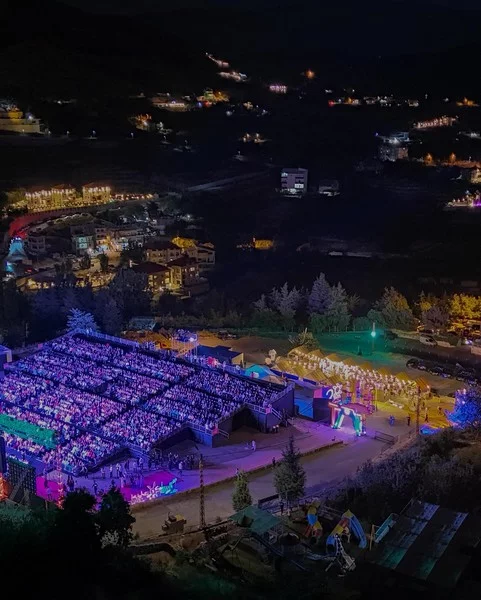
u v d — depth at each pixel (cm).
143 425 9956
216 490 8544
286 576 5512
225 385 11181
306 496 8081
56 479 8631
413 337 15325
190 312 17862
